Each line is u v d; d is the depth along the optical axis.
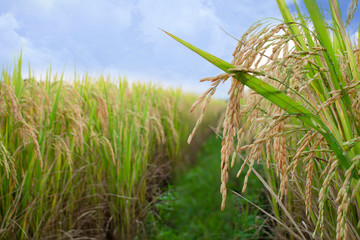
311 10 1.21
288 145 2.01
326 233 1.71
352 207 1.46
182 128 7.09
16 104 2.65
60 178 3.45
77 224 3.59
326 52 1.22
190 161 6.55
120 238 3.83
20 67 3.12
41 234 3.03
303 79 1.36
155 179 5.53
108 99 4.48
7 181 2.86
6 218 2.81
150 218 4.36
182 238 3.85
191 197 4.89
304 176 1.96
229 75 1.04
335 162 1.13
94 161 3.96
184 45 1.14
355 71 1.31
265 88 1.11
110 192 4.00
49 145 3.12
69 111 3.51
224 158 1.09
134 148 4.56
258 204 3.71
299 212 2.43
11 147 2.95
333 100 1.21
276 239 2.66
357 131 1.26
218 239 3.61
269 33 1.16
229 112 1.09
